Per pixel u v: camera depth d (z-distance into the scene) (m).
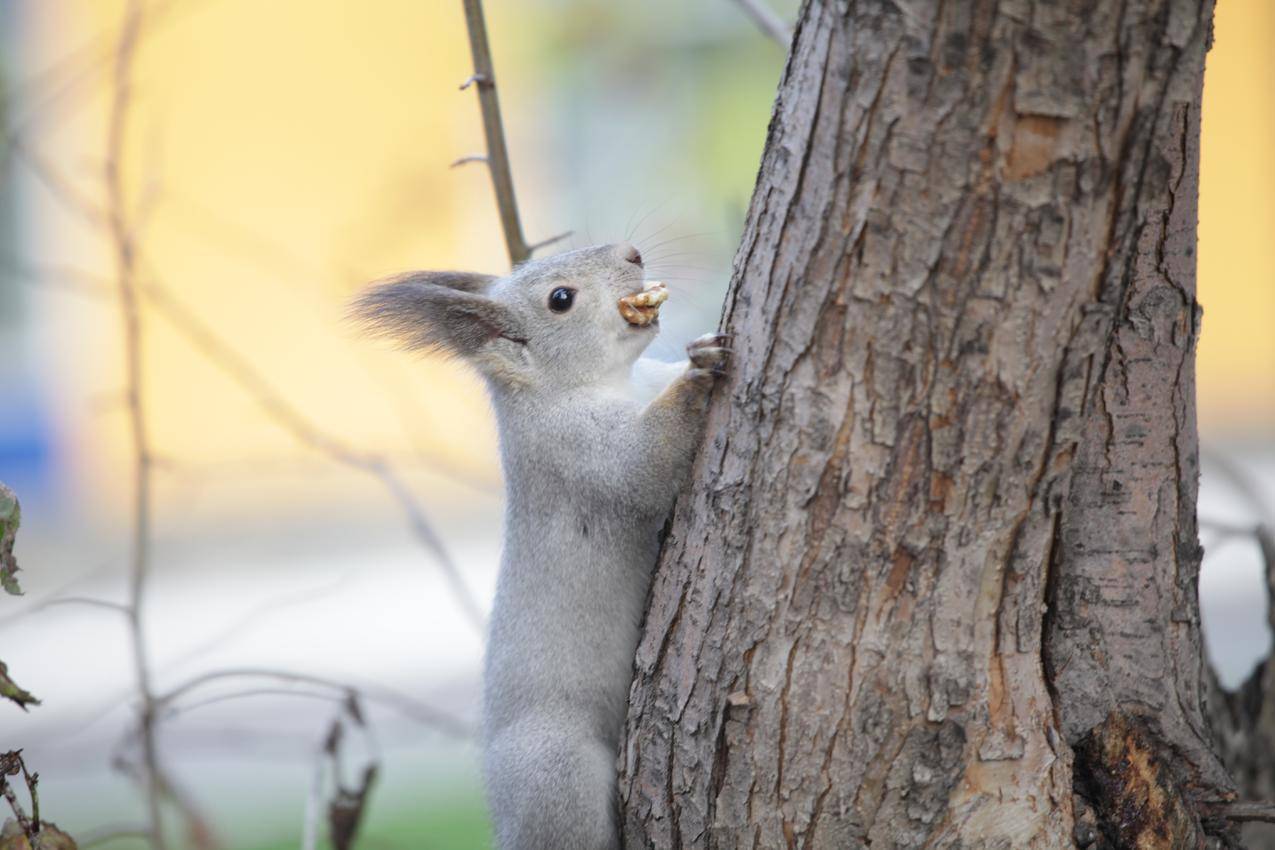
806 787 6.05
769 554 6.06
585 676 8.01
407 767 15.91
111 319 26.14
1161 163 5.41
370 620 21.34
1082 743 6.61
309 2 24.66
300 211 24.81
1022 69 5.26
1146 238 6.50
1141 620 6.76
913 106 5.44
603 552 8.09
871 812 6.01
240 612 21.92
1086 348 5.61
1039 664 6.21
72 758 13.42
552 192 26.22
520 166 26.14
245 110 24.62
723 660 6.19
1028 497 5.83
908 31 5.39
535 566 8.26
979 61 5.30
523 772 7.89
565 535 8.19
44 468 27.52
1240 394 28.34
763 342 6.13
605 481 8.03
